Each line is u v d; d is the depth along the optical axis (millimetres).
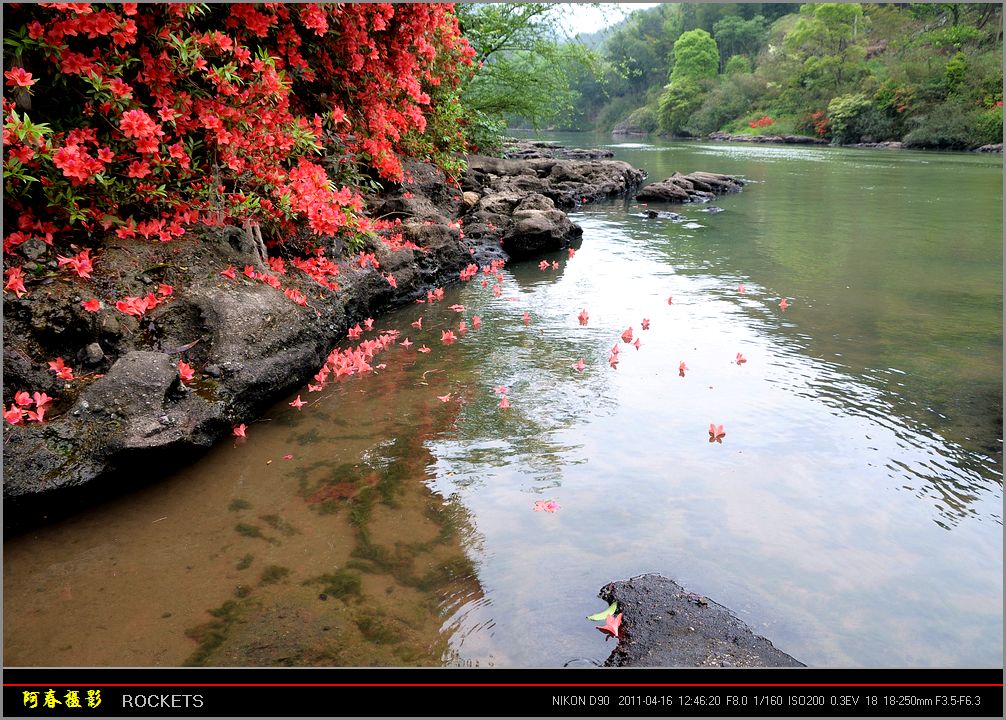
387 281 5723
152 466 3008
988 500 2938
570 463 3234
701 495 2953
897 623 2230
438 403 3941
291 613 2256
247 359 3648
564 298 6391
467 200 9836
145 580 2410
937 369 4445
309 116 5715
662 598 2316
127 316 3467
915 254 8414
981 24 47062
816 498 2938
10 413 2738
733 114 56594
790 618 2244
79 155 3256
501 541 2641
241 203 4180
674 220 11789
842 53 49906
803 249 8852
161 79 3777
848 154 31047
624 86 79000
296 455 3311
